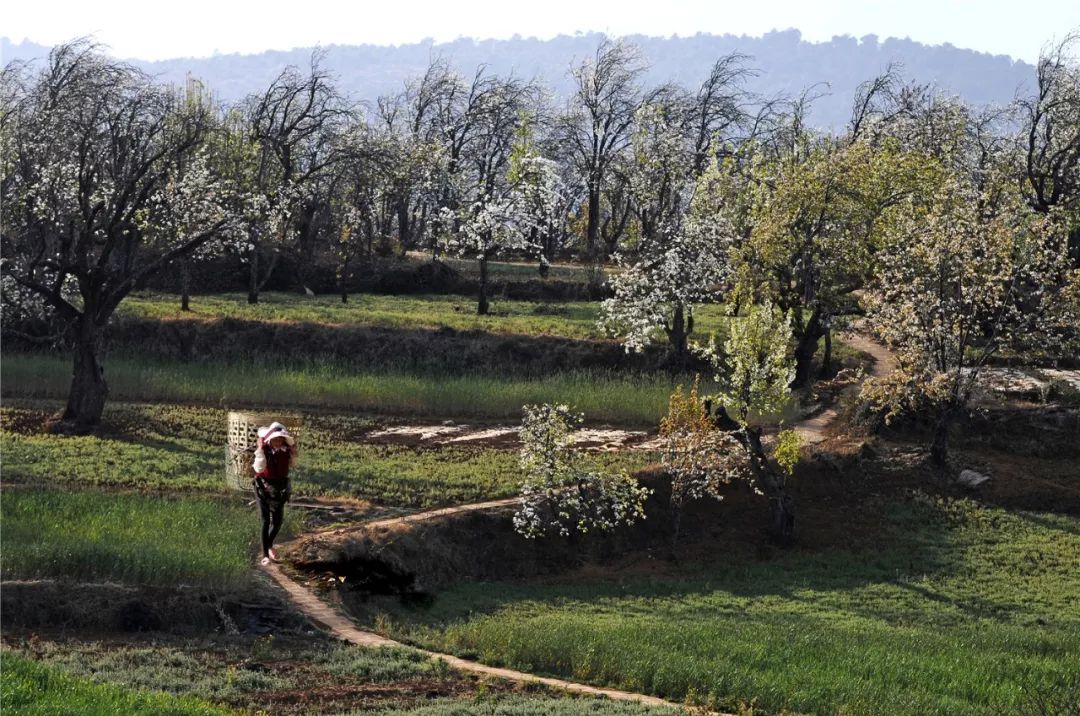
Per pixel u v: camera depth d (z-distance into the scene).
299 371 57.97
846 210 58.41
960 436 49.94
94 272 48.78
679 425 42.56
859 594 37.78
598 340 62.88
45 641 26.53
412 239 100.31
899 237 50.75
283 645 27.47
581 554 39.88
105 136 51.81
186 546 31.83
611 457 46.00
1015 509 45.12
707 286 61.12
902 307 47.59
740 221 64.94
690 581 38.59
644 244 67.94
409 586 34.91
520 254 95.88
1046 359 59.28
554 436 40.44
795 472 45.75
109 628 27.84
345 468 43.59
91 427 48.50
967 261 47.19
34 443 45.09
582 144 97.44
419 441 48.91
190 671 24.39
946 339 48.25
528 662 26.78
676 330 60.91
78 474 40.78
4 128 49.62
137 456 43.69
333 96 86.69
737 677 24.91
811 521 43.69
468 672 25.53
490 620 31.56
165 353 61.38
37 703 16.73
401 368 60.53
